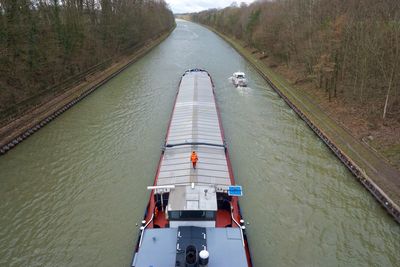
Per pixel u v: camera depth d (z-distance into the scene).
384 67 46.28
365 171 36.34
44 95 58.16
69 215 31.59
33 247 28.08
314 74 63.88
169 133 40.75
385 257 27.36
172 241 23.83
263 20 104.81
